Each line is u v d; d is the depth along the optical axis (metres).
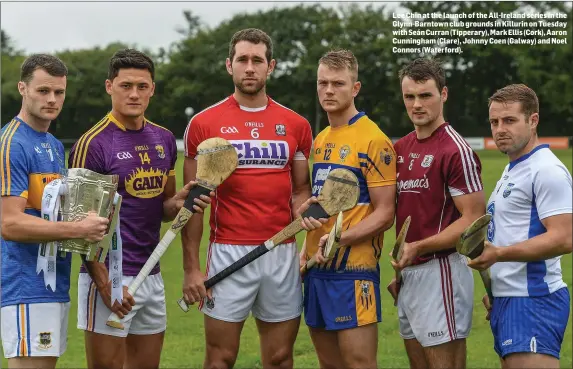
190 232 5.11
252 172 5.03
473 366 7.05
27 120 4.65
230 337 5.12
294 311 5.17
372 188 5.00
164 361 7.16
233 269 4.97
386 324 8.49
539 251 4.26
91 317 4.96
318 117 41.25
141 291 5.04
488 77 39.12
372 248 5.13
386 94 40.66
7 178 4.44
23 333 4.55
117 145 4.90
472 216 4.76
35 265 4.59
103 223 4.39
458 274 4.91
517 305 4.50
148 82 4.89
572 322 8.72
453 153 4.78
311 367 6.93
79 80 42.00
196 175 4.89
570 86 37.34
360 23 41.38
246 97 5.09
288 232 4.91
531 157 4.50
